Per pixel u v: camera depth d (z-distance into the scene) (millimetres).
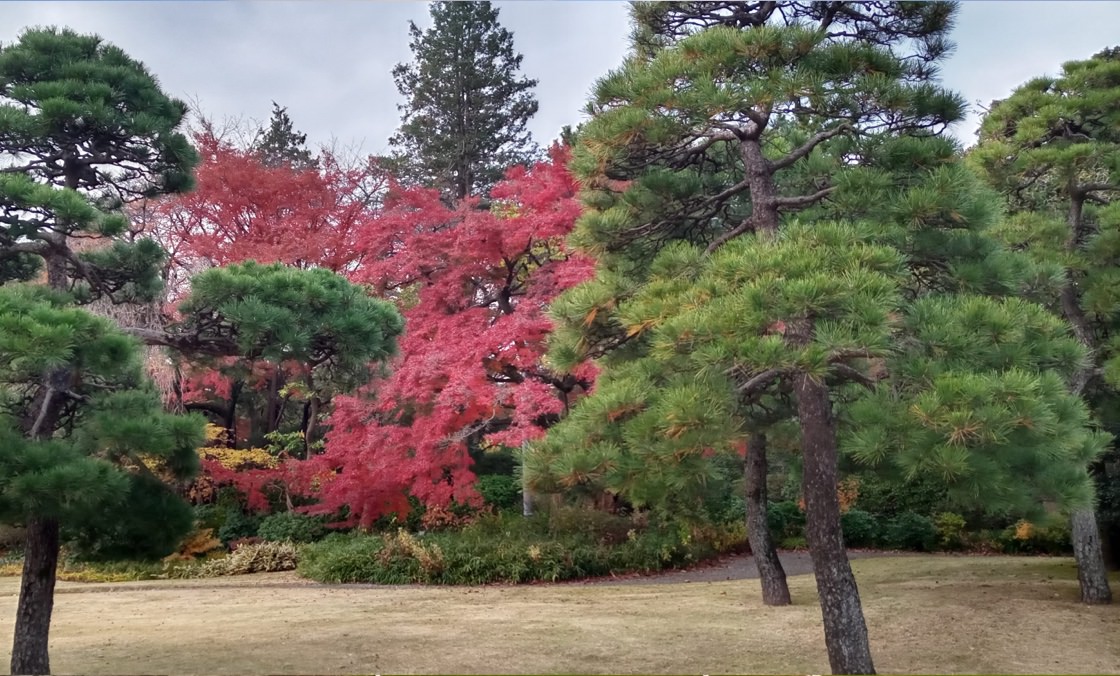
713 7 7586
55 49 7188
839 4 6941
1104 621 8805
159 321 10078
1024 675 6719
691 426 5219
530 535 14133
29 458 5543
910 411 5109
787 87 5848
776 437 9266
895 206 5949
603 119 6438
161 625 9156
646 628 8570
